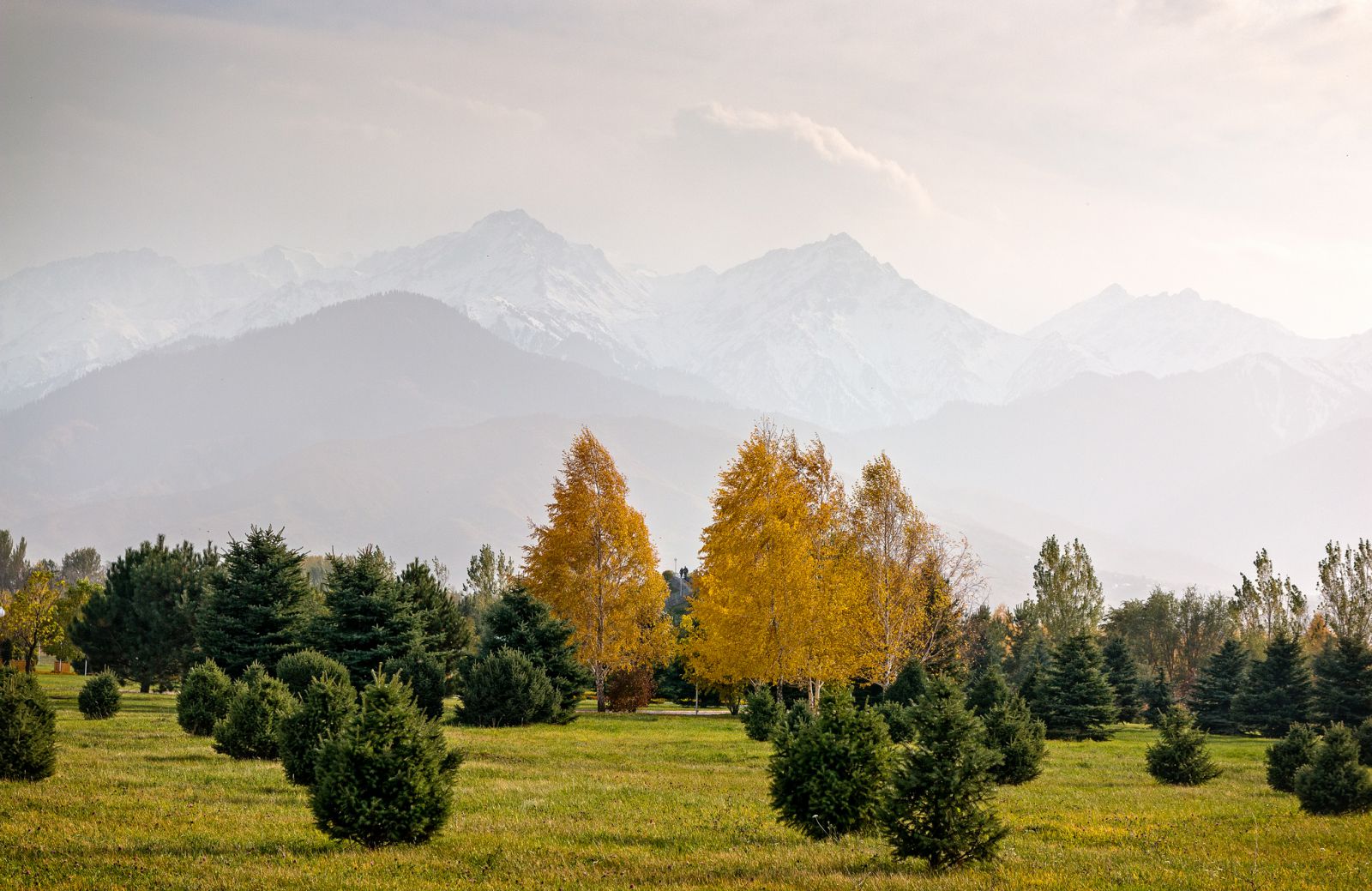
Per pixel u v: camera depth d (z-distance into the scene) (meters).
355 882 17.27
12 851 18.89
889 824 19.75
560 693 51.22
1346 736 28.48
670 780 31.03
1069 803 29.20
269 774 29.12
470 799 26.41
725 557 56.56
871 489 64.75
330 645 51.84
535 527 63.66
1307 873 19.39
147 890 16.70
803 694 59.84
